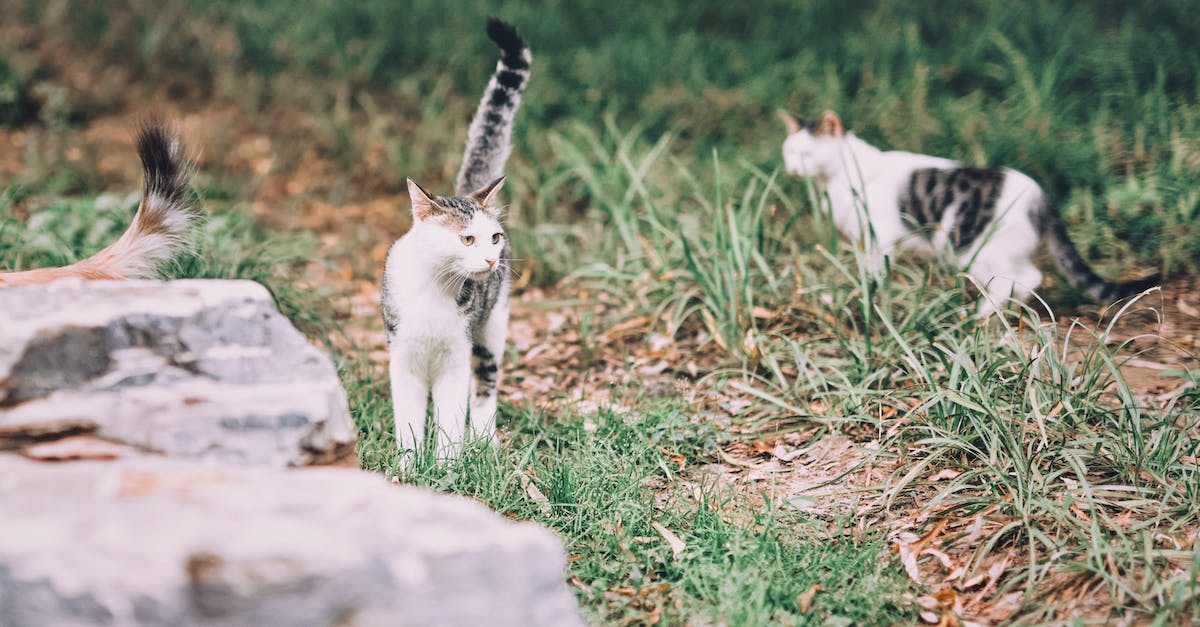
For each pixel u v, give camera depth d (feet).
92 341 9.29
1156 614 9.80
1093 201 20.44
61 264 17.85
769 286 17.74
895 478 12.98
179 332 9.51
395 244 13.73
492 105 15.94
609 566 11.24
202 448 9.16
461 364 13.92
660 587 10.78
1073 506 11.70
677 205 22.15
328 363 9.98
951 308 16.30
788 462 13.82
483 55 32.63
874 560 11.18
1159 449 12.10
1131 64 25.77
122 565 6.84
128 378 9.32
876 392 13.92
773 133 25.58
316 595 6.91
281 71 33.12
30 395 9.11
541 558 7.55
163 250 13.47
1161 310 16.79
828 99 26.03
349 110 31.14
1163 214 19.53
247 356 9.62
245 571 6.84
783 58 30.86
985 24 30.83
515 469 12.84
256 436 9.29
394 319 13.47
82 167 26.53
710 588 10.68
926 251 18.19
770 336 16.98
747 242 17.38
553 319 19.94
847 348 15.53
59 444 9.03
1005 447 12.48
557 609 7.69
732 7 35.12
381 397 15.92
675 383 16.43
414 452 12.96
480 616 7.23
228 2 36.78
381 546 7.06
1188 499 11.49
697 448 14.29
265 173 27.45
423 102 30.71
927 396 13.50
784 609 10.46
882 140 23.41
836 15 33.78
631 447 13.88
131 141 28.94
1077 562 10.59
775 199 21.27
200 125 30.14
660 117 27.40
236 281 10.19
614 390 16.48
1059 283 18.44
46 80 31.89
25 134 29.27
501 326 15.06
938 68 28.07
